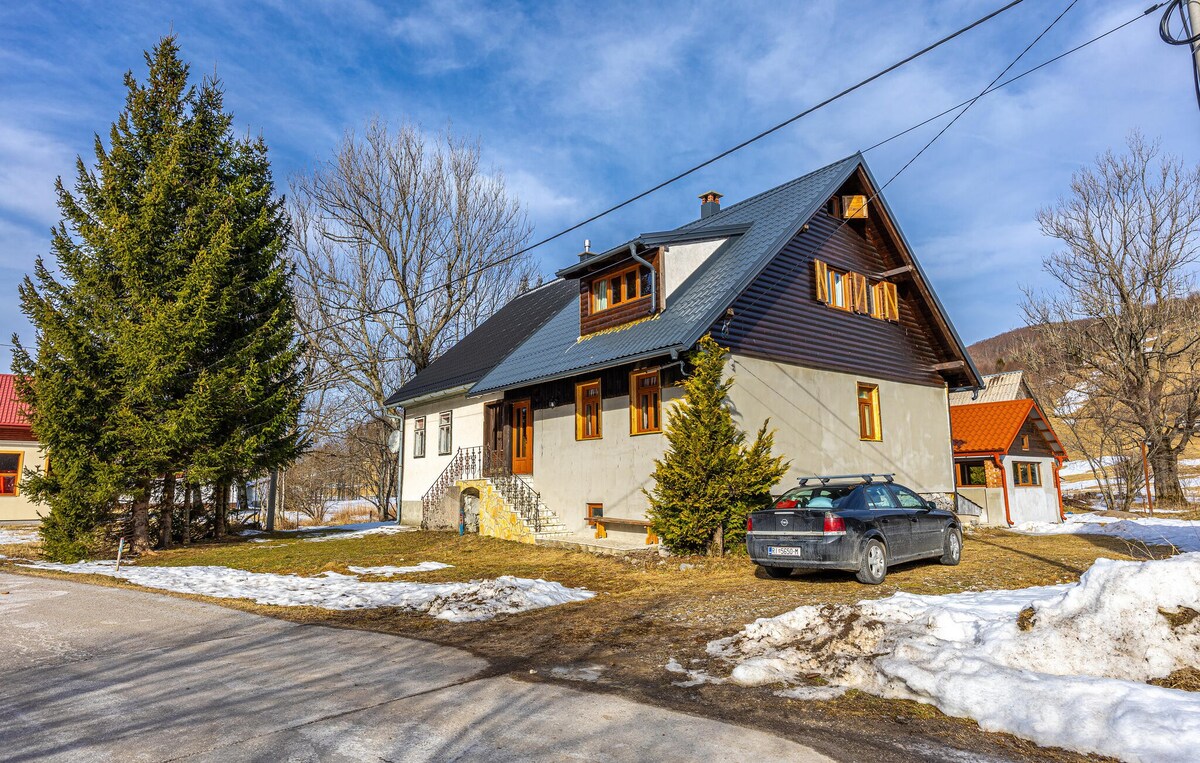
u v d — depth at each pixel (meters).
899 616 7.09
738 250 17.45
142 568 16.03
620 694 5.91
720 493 13.61
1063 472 52.38
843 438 17.67
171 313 17.77
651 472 15.71
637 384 16.56
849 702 5.62
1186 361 30.36
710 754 4.55
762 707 5.52
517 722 5.20
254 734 4.98
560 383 18.94
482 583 10.96
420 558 16.61
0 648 7.95
